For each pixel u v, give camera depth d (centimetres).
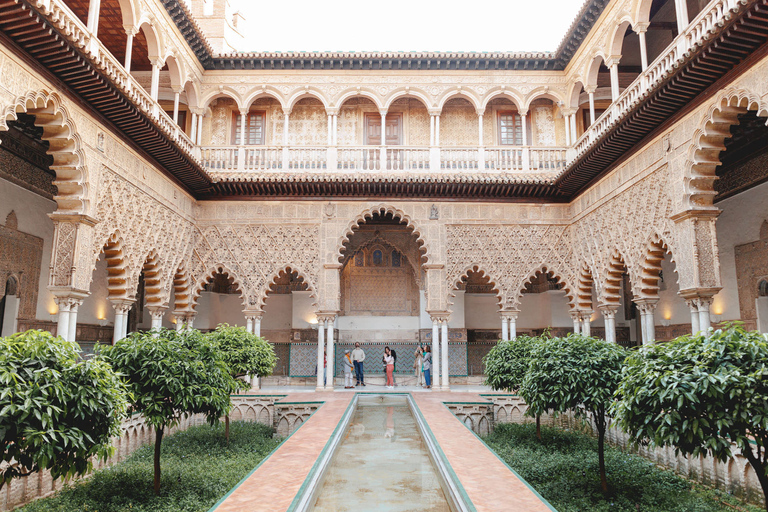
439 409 910
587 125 1403
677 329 1289
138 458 749
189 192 1206
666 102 778
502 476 462
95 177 791
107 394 411
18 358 370
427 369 1385
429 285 1241
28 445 357
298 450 572
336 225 1250
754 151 945
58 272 743
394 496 477
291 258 1239
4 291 937
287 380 1516
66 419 390
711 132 747
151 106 944
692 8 1083
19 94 612
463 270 1249
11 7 538
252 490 418
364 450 673
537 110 1429
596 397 585
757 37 605
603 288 1099
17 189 964
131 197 918
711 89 723
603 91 1380
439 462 533
